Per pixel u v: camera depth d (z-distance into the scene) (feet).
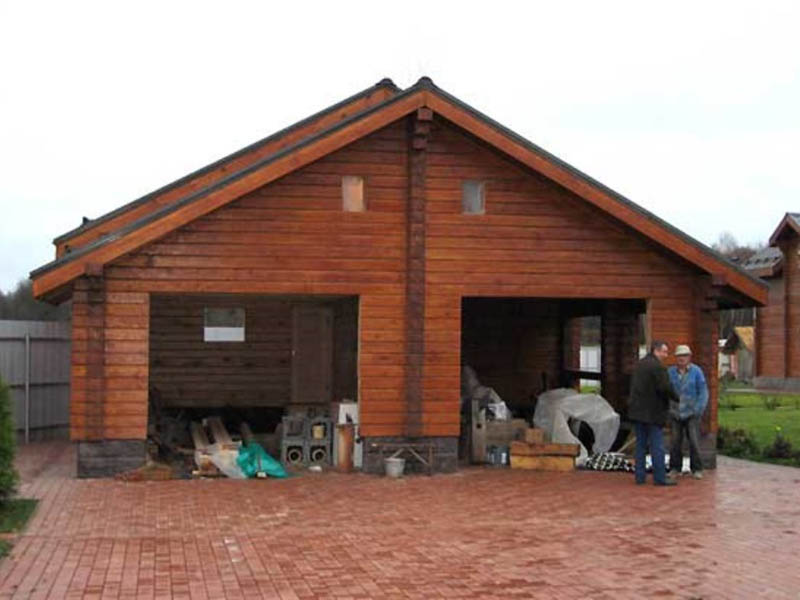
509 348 72.84
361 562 30.04
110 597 25.96
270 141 67.67
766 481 47.91
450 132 50.93
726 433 64.49
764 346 137.69
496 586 27.25
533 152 50.08
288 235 49.24
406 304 50.26
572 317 72.08
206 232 48.32
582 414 54.54
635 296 52.85
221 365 67.72
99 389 46.93
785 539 33.60
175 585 27.20
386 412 49.85
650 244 52.75
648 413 46.26
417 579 27.99
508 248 51.39
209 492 43.11
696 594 26.40
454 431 50.26
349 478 47.88
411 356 50.01
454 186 50.93
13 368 63.98
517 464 51.70
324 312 68.95
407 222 50.44
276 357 68.28
